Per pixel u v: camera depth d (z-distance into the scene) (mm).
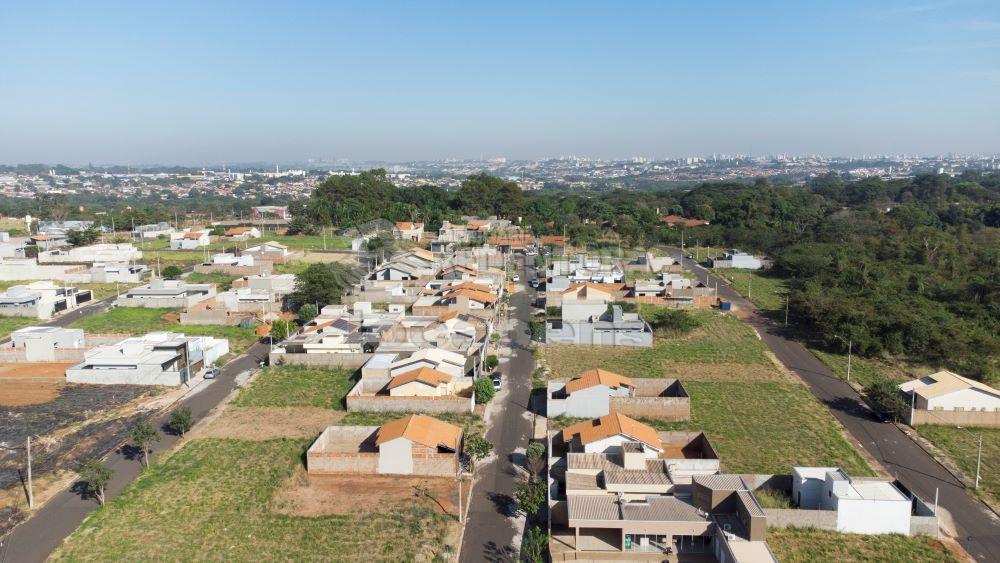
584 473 42062
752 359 70188
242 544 37500
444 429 47812
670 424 53469
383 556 36344
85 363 64750
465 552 36938
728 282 113938
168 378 63312
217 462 47156
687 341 77062
